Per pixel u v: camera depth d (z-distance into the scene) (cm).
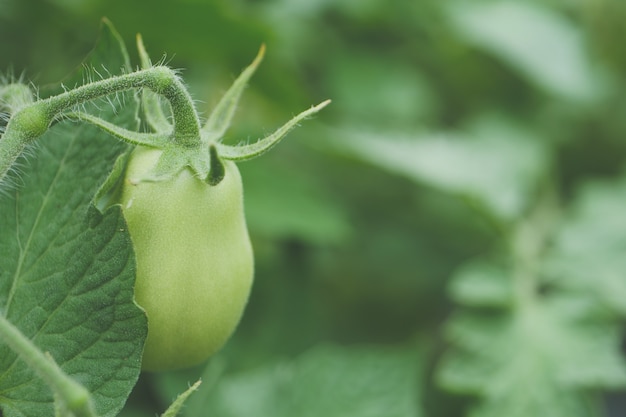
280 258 74
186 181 47
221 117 49
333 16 91
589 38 92
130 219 47
